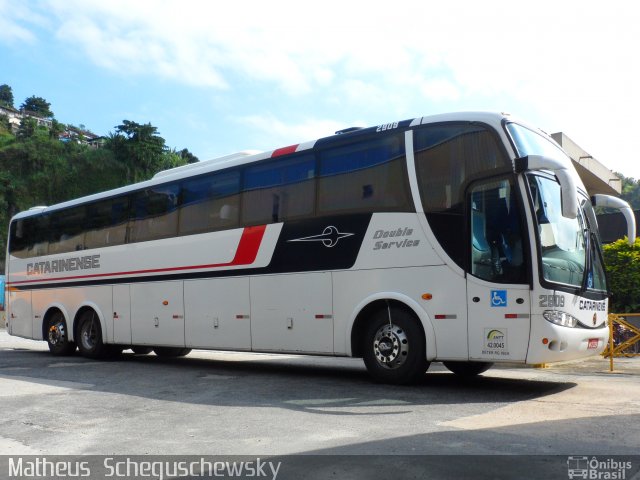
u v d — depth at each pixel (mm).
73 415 7039
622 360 12656
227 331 10680
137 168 102500
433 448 5039
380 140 8961
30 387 9242
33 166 98312
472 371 10055
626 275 15211
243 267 10477
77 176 98875
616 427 5758
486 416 6336
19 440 5891
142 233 12711
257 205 10445
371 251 8750
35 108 176125
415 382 8492
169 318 11836
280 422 6301
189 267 11500
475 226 7883
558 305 7453
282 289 9820
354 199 9094
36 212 16156
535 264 7438
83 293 14133
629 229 9359
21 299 16156
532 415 6371
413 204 8422
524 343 7398
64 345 14695
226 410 7078
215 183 11305
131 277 12820
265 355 15609
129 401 7902
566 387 8500
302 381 9398
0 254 89250
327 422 6230
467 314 7812
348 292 8953
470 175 8008
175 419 6660
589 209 9070
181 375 10562
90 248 14023
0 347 18875
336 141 9516
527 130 8406
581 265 8211
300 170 9906
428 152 8430
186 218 11750
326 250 9289
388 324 8594
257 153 10797
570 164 9086
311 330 9383
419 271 8242
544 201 7840
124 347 14305
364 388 8445
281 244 9922
